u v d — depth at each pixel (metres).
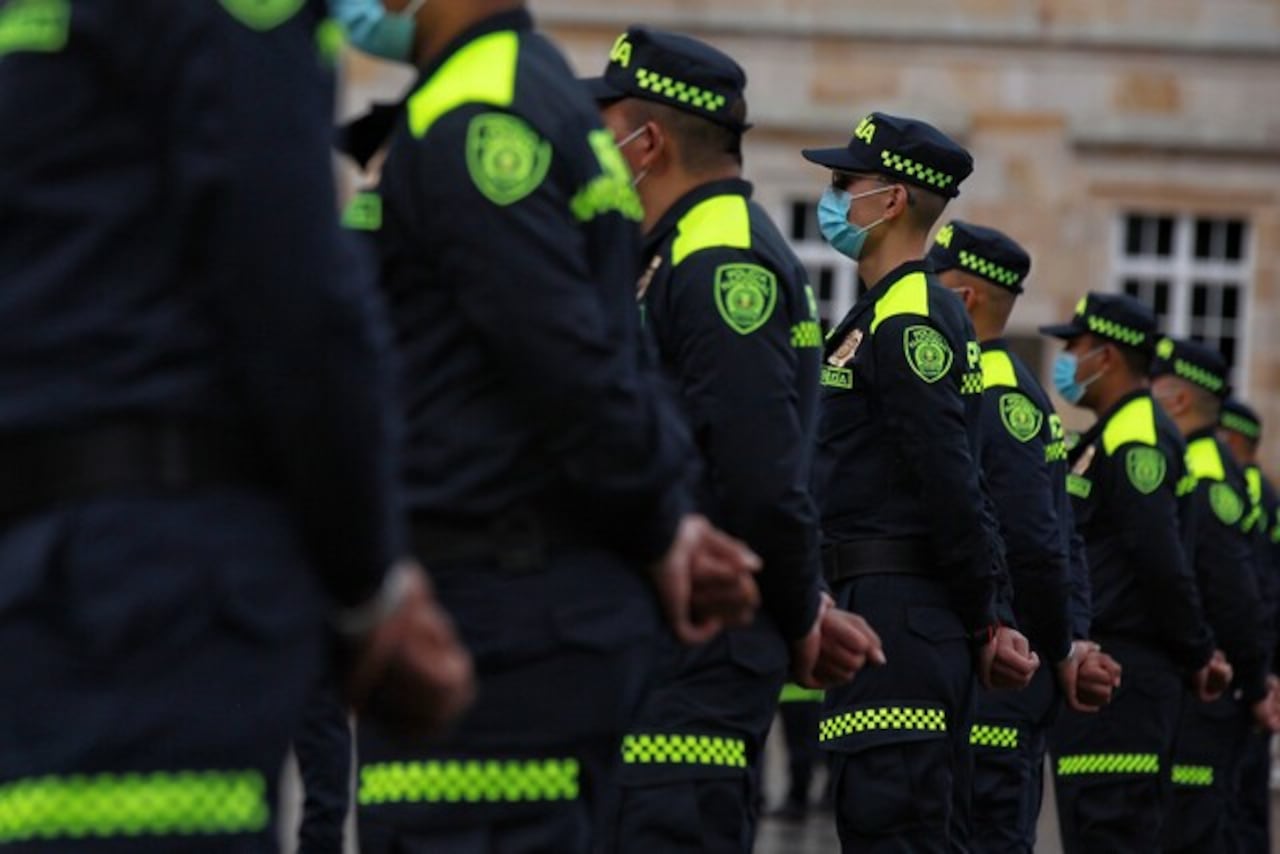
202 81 7.48
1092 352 24.69
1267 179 73.69
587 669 10.77
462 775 10.82
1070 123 73.06
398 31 11.04
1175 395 29.42
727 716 14.73
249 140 7.46
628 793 14.80
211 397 7.62
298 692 7.70
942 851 18.34
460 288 10.62
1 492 7.59
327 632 7.95
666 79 14.67
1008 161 73.00
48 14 7.57
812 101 72.31
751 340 14.10
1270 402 74.00
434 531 10.78
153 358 7.57
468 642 10.73
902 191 18.98
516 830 10.88
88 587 7.45
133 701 7.41
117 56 7.56
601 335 10.52
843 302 72.19
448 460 10.74
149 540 7.48
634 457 10.54
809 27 72.19
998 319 21.77
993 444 21.08
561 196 10.66
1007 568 20.77
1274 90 73.69
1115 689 24.02
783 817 35.44
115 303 7.59
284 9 7.60
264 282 7.45
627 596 10.88
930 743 18.27
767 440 14.02
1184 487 24.81
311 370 7.50
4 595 7.45
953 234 22.00
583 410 10.46
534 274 10.49
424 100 10.85
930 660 18.25
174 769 7.45
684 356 14.19
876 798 18.23
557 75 10.92
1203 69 73.50
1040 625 21.17
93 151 7.59
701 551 11.14
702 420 14.06
